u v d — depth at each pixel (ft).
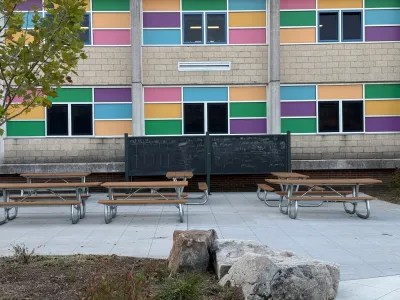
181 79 58.54
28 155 57.72
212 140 55.67
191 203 47.42
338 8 59.00
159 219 38.42
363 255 25.75
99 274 18.78
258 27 59.00
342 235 31.48
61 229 33.94
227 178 58.44
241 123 59.06
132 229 33.68
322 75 58.90
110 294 15.01
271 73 57.88
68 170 57.06
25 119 57.82
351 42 58.85
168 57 58.54
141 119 57.82
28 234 32.04
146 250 26.55
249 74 58.75
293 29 58.95
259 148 55.72
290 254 20.29
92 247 27.48
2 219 38.70
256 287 16.79
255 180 58.49
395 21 59.06
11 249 27.07
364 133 59.06
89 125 58.34
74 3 17.57
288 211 40.93
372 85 59.16
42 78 18.03
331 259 24.81
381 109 59.21
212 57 58.75
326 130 59.26
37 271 20.66
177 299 16.61
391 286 20.01
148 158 55.21
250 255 17.94
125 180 55.06
